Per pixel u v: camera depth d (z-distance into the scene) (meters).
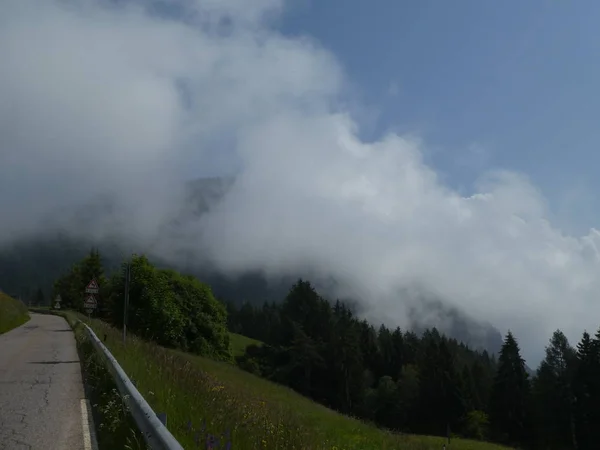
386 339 111.62
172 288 54.31
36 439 8.09
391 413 86.19
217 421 7.97
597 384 62.28
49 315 77.12
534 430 70.19
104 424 8.39
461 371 84.69
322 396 91.00
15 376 15.12
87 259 82.50
